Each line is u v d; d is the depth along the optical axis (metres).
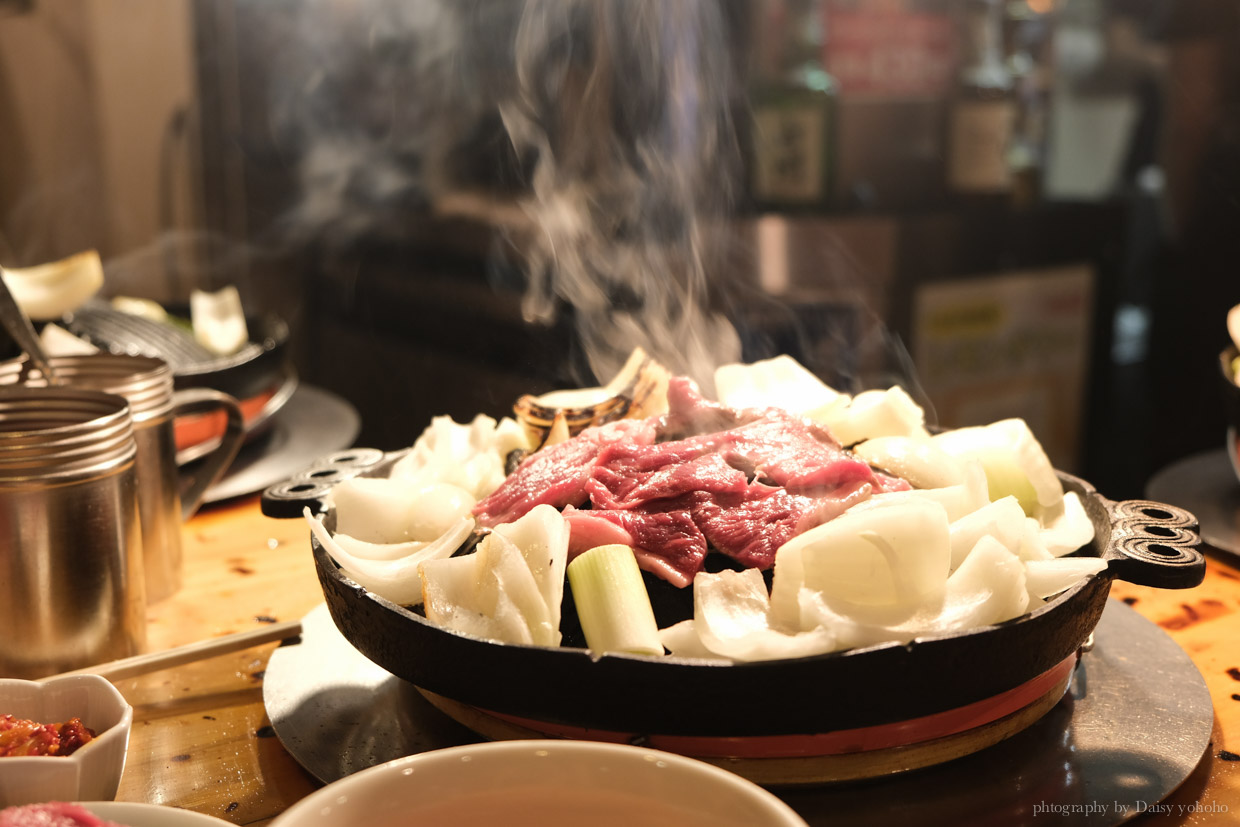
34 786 0.80
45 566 1.09
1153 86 3.38
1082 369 3.40
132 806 0.70
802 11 3.08
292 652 1.17
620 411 1.27
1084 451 3.50
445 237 3.46
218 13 3.44
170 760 0.98
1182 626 1.22
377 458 1.28
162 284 3.60
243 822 0.88
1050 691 0.97
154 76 3.42
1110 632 1.17
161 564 1.35
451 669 0.83
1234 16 2.58
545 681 0.80
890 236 2.96
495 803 0.68
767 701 0.77
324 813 0.64
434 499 1.09
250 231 3.66
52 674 1.12
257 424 1.88
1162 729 0.96
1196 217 2.75
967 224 3.06
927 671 0.78
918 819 0.83
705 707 0.78
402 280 3.58
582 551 0.95
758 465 1.04
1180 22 2.71
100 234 3.50
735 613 0.87
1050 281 3.24
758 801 0.63
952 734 0.89
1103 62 3.55
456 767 0.68
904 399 1.22
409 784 0.67
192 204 3.57
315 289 3.77
